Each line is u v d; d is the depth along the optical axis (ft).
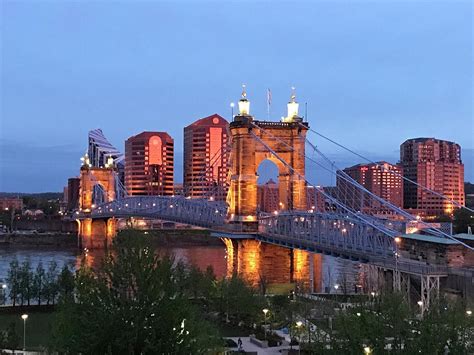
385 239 353.51
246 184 495.00
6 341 254.06
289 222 453.99
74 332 132.98
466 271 300.61
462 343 192.85
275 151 506.48
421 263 329.31
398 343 195.31
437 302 245.86
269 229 475.31
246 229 490.08
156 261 133.69
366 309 230.89
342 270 572.92
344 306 315.58
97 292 132.46
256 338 296.92
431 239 345.72
